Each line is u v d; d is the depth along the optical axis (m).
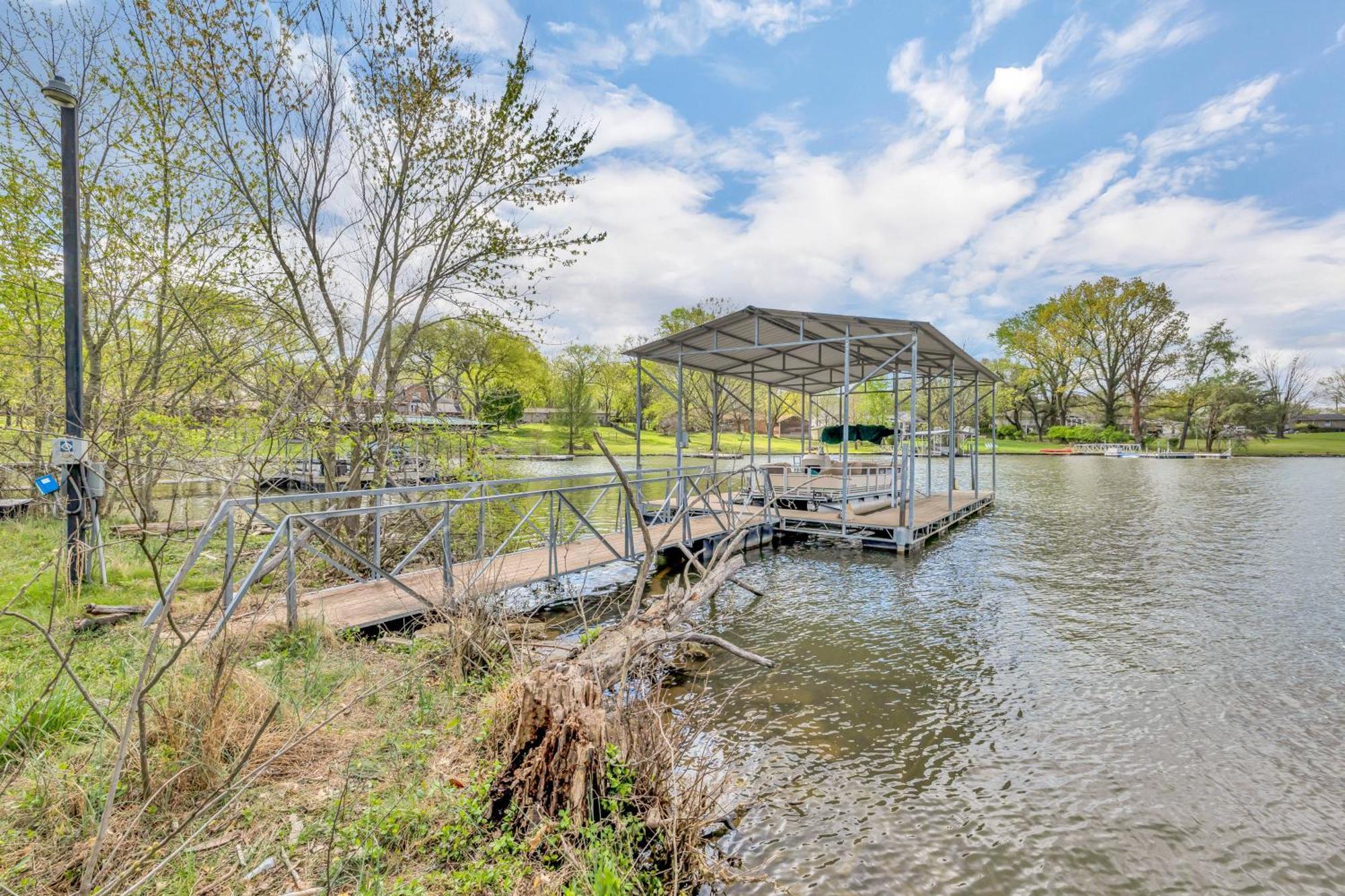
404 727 2.89
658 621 4.43
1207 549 9.30
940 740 3.62
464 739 2.83
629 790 2.37
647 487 17.58
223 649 2.49
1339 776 3.28
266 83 6.57
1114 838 2.76
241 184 6.73
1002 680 4.50
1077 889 2.45
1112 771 3.31
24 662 3.00
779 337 9.82
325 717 2.82
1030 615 6.05
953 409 11.36
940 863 2.58
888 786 3.14
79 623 3.71
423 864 2.02
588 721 2.42
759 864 2.54
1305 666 4.79
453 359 11.45
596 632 4.08
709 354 10.27
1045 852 2.66
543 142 7.46
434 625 4.21
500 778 2.38
